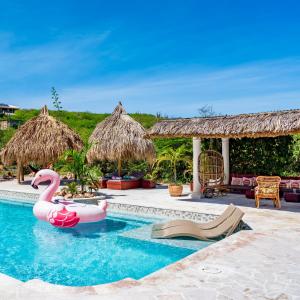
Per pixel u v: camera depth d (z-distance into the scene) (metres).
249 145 16.19
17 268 7.17
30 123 20.94
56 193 14.04
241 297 4.63
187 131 13.17
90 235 9.57
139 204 12.46
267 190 11.55
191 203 12.71
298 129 10.66
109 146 17.61
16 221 11.64
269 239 7.50
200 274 5.45
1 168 25.81
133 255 7.91
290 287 4.96
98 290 4.83
